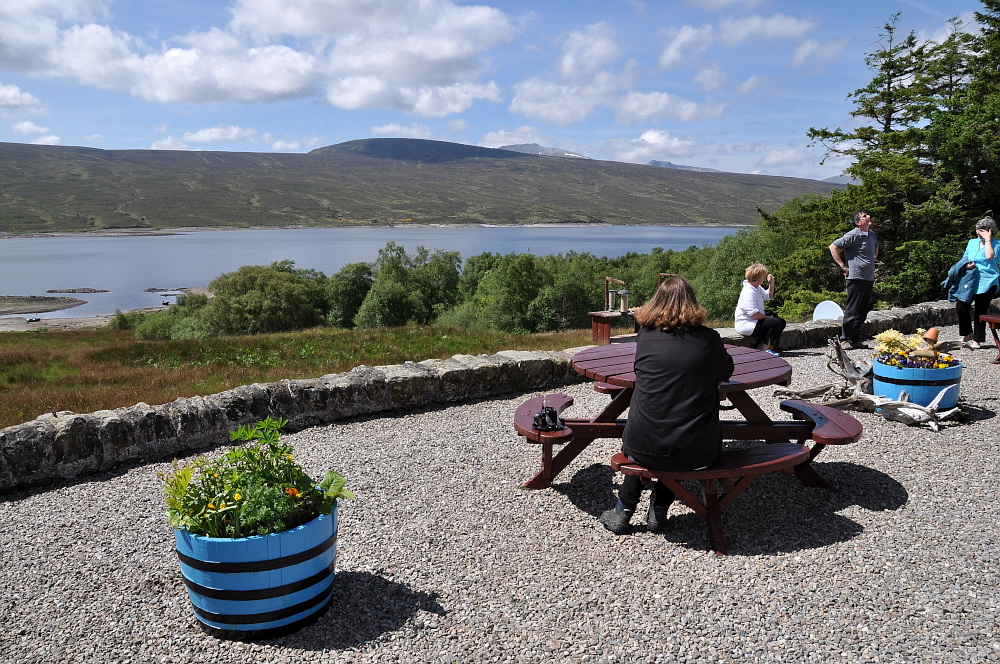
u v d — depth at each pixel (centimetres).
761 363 509
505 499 458
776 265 3172
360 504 452
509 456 542
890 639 292
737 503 445
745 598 329
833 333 1041
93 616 330
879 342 650
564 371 811
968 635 293
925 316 1167
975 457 509
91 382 1244
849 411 639
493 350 1566
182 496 306
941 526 399
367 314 8719
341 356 1488
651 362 378
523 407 498
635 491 404
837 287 3025
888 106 3067
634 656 287
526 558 377
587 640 299
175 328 8431
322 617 322
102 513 456
